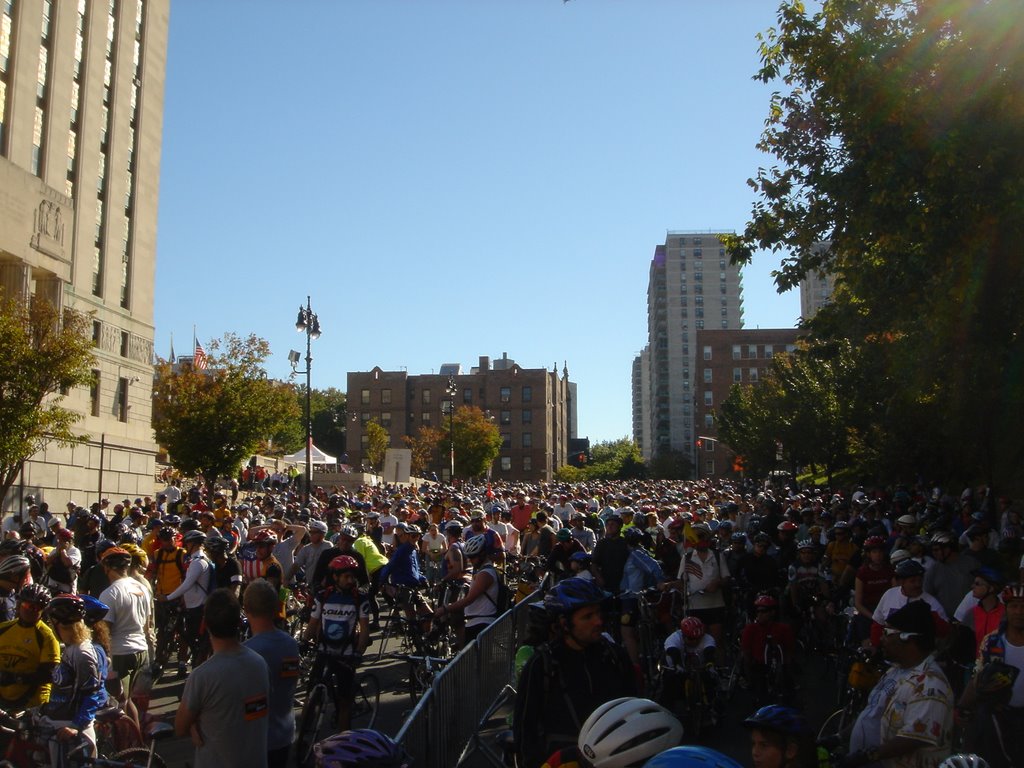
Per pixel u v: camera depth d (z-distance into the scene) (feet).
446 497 86.79
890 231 45.91
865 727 18.10
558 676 14.88
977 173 41.60
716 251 567.59
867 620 34.17
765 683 32.50
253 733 16.33
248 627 39.52
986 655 19.99
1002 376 66.03
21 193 115.75
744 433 226.99
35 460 116.26
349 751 11.89
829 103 48.62
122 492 142.10
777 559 47.67
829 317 56.54
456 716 25.63
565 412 543.80
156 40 171.12
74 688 21.12
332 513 67.00
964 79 41.78
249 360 144.66
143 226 163.94
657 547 53.26
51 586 41.14
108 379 148.05
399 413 428.15
